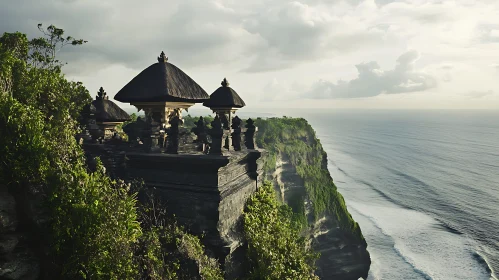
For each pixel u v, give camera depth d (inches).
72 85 655.8
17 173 432.1
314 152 3137.3
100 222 412.5
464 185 4074.8
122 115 848.9
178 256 503.2
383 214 3161.9
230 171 630.5
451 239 2561.5
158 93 619.2
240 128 713.0
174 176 593.9
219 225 572.4
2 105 438.3
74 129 577.3
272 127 2994.6
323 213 2657.5
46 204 429.7
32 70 540.7
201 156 569.6
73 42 762.8
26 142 434.9
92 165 590.2
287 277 613.6
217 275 522.6
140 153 602.9
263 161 774.5
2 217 407.5
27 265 408.2
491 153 6422.2
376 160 6013.8
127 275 417.4
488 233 2645.2
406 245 2513.5
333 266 2394.2
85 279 401.1
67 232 409.7
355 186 4234.7
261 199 727.1
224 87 812.0
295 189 2709.2
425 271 2145.7
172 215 589.3
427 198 3617.1
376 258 2391.7
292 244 701.3
